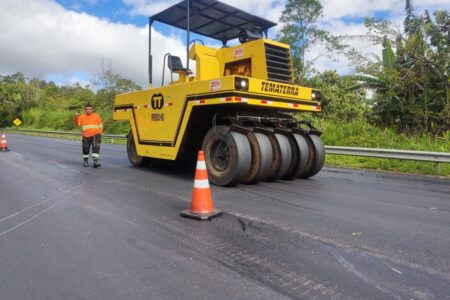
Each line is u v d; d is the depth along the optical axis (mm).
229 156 6828
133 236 4133
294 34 24609
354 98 18188
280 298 2752
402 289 2893
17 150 15055
